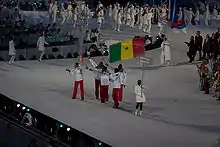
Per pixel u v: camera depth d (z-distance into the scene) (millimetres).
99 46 38219
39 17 43719
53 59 36969
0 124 23641
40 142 20844
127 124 21641
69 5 43875
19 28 38875
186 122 22500
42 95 25891
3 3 42750
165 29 44500
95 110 23547
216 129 21609
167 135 20500
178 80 30719
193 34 43719
